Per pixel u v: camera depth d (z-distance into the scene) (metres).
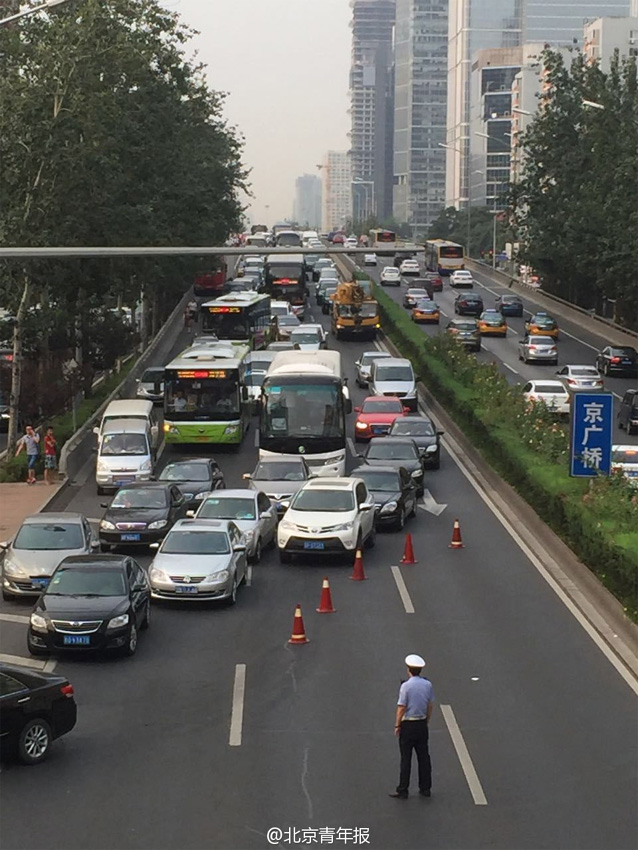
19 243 45.22
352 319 79.25
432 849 13.51
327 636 23.47
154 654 22.34
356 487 31.92
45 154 44.56
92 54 45.75
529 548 31.92
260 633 23.75
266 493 35.22
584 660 21.73
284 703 19.17
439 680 20.47
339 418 40.94
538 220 91.88
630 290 75.50
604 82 84.25
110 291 57.53
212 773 15.99
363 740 17.33
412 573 29.12
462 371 57.62
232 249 25.16
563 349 77.44
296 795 15.16
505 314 93.56
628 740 17.39
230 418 47.31
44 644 21.78
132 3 59.06
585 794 15.26
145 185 61.12
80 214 46.72
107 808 14.75
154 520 31.44
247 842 13.68
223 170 86.94
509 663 21.52
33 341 49.88
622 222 71.38
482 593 27.03
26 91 43.97
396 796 15.10
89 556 23.89
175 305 98.12
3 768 16.31
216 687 20.14
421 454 42.31
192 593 25.66
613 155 78.25
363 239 160.88
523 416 45.56
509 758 16.61
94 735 17.70
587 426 34.09
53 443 42.19
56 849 13.49
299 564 30.50
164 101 64.38
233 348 52.59
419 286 104.81
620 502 29.45
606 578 25.59
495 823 14.28
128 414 44.16
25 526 28.03
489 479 41.75
